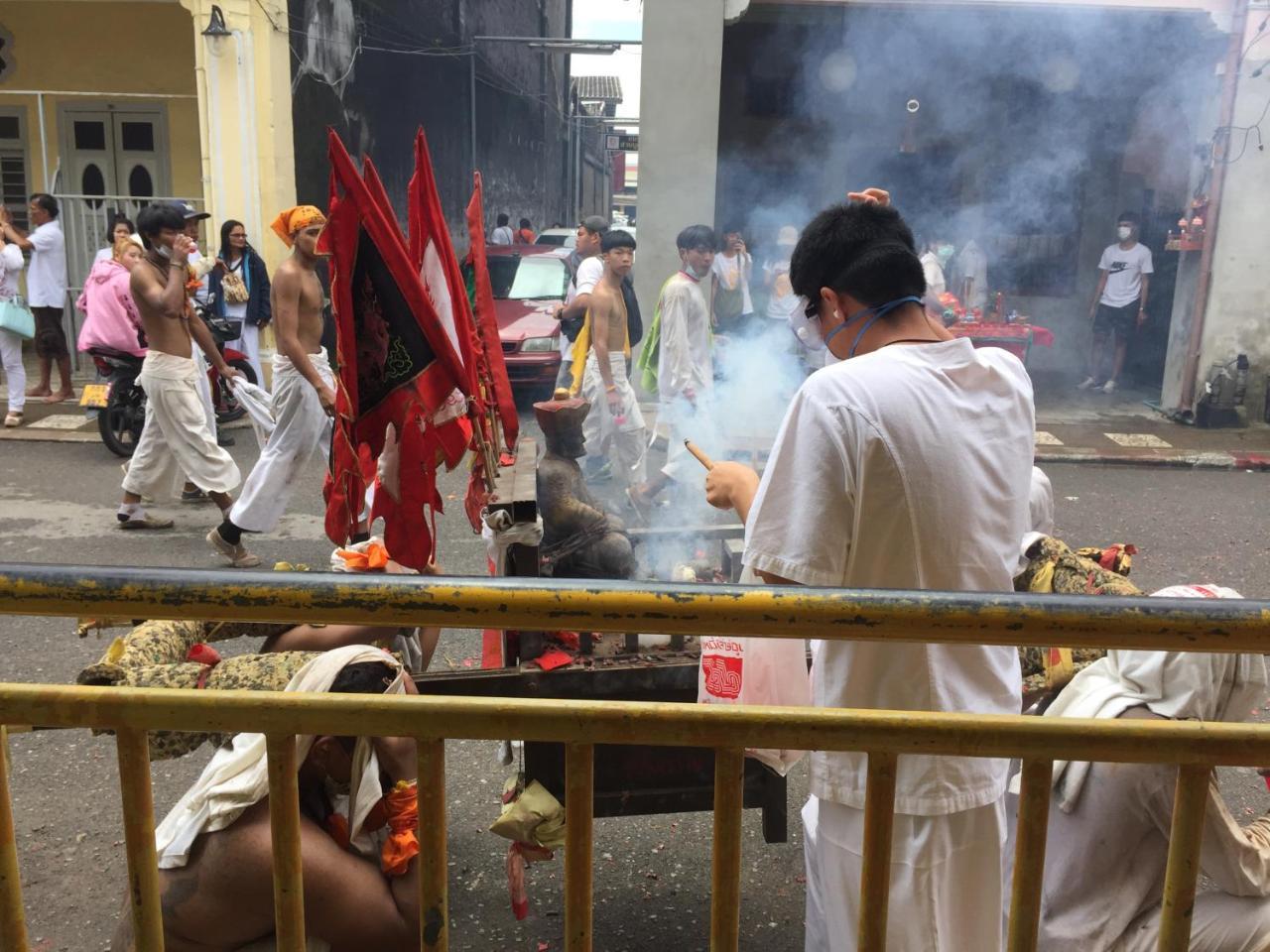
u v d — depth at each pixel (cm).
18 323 825
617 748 239
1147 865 213
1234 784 345
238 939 200
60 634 445
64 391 954
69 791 327
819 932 196
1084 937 211
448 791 334
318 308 517
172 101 1198
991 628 134
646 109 859
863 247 175
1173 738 136
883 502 160
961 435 163
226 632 241
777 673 203
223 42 912
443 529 609
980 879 174
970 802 167
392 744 202
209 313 840
